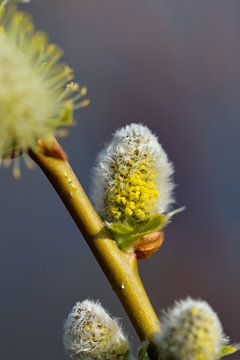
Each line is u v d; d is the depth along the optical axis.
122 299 0.25
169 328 0.23
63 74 0.25
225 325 0.43
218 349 0.23
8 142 0.24
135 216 0.26
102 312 0.25
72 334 0.25
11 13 0.25
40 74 0.24
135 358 0.25
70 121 0.24
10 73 0.24
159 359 0.24
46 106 0.24
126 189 0.26
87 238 0.26
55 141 0.25
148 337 0.25
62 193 0.25
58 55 0.25
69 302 0.46
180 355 0.23
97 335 0.25
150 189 0.26
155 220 0.26
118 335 0.25
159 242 0.26
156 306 0.43
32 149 0.25
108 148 0.26
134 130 0.26
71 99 0.24
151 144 0.26
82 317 0.25
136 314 0.25
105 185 0.26
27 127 0.24
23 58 0.24
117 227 0.25
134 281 0.25
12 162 0.24
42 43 0.25
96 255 0.26
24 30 0.25
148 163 0.26
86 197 0.26
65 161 0.25
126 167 0.26
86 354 0.25
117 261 0.26
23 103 0.24
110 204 0.26
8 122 0.24
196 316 0.23
